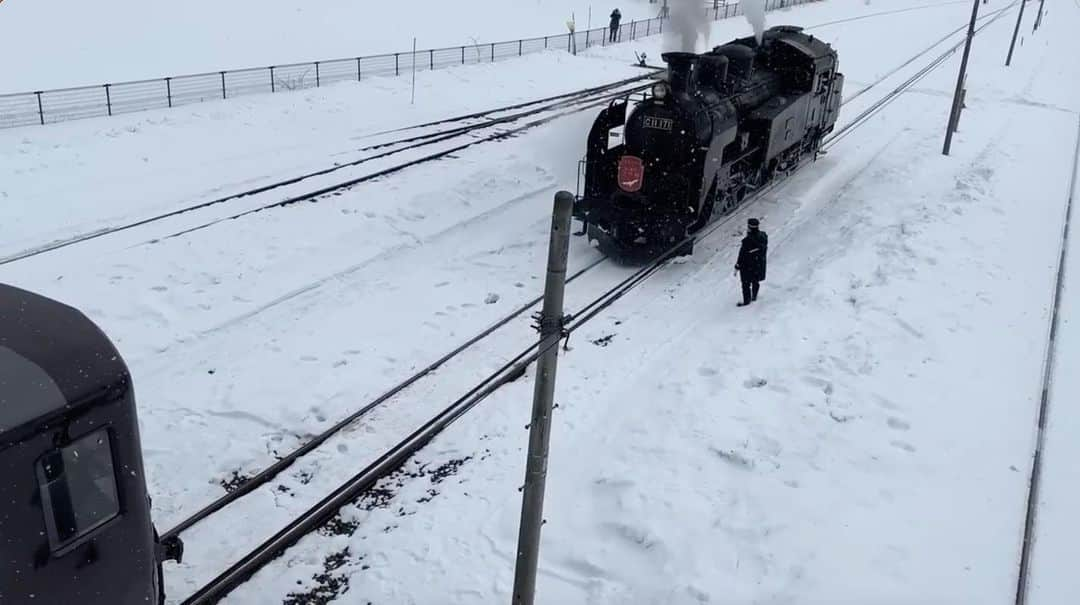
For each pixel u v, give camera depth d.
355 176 17.31
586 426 9.48
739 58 15.87
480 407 9.77
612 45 38.62
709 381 10.20
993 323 11.77
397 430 9.34
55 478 4.18
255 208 15.20
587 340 11.55
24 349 4.32
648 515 7.68
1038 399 9.82
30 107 21.03
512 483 8.45
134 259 12.80
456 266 13.82
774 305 12.52
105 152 17.80
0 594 4.02
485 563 7.36
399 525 7.84
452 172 18.08
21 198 14.99
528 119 23.62
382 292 12.72
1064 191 19.00
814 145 20.86
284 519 7.87
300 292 12.47
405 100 24.89
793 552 7.12
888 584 6.73
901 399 9.54
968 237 15.18
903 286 12.73
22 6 33.44
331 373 10.39
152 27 32.81
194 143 19.06
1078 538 7.51
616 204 14.05
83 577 4.46
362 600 6.99
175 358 10.57
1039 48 44.34
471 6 45.41
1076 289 13.30
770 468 8.29
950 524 7.53
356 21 38.22
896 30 49.31
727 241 15.67
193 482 8.38
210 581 7.05
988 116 27.44
